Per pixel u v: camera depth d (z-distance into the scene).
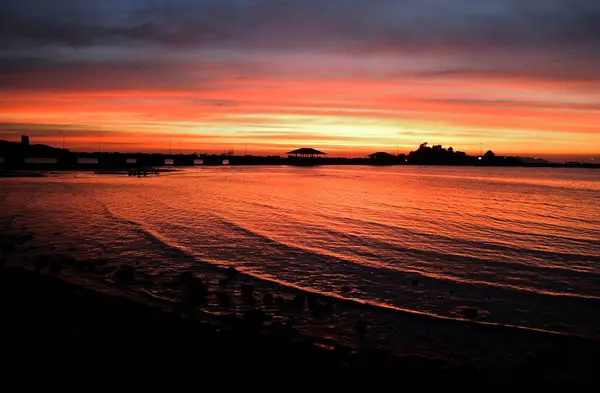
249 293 12.55
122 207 31.59
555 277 14.93
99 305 10.68
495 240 21.41
